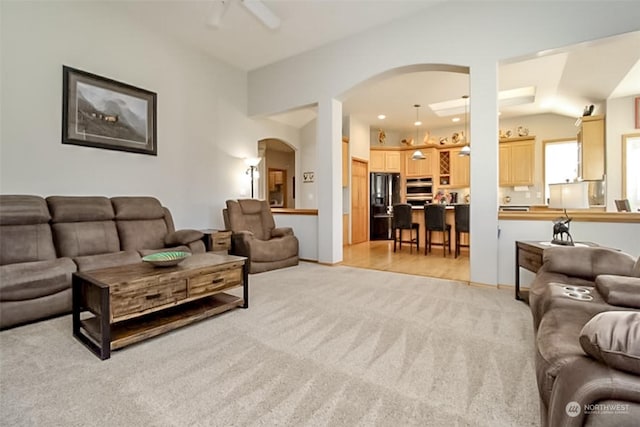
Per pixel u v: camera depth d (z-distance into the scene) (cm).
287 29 422
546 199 691
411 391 155
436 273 411
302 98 492
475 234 345
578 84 468
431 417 136
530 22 316
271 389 157
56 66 339
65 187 348
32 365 181
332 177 463
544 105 627
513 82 501
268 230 493
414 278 384
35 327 237
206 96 498
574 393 86
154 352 196
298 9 376
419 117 734
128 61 400
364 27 415
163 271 228
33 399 149
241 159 559
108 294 189
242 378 167
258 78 547
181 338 216
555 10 305
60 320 253
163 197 443
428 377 168
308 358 188
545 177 695
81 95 357
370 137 847
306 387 158
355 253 587
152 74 427
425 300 297
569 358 103
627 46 326
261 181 822
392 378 167
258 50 484
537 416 136
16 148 315
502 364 180
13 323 235
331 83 458
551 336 125
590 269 206
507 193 736
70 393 154
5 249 273
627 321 87
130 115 401
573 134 670
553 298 164
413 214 662
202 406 144
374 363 182
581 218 307
